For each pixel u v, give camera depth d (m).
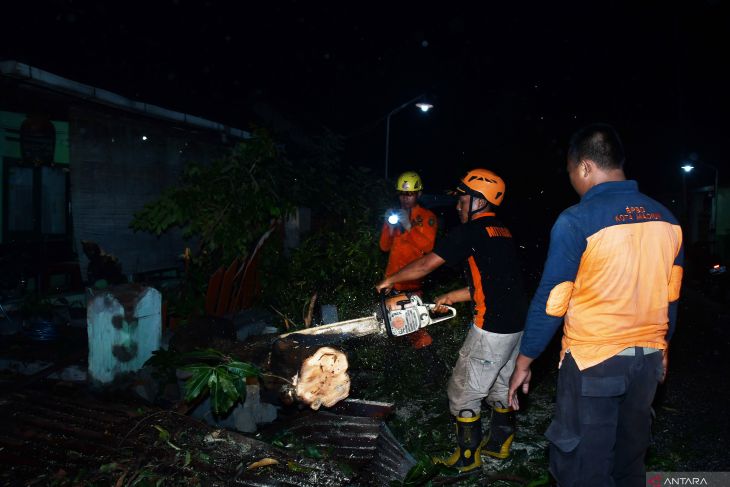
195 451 3.01
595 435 2.54
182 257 6.55
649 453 3.98
